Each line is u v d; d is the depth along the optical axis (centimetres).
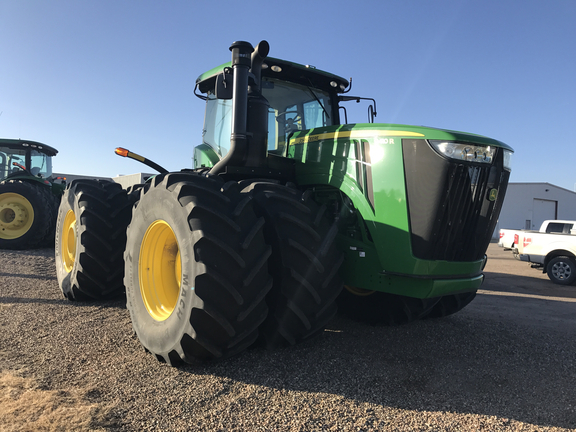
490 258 1311
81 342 291
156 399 209
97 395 212
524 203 3170
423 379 251
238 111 301
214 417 194
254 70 317
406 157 274
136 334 292
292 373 247
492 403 224
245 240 241
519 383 253
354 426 193
